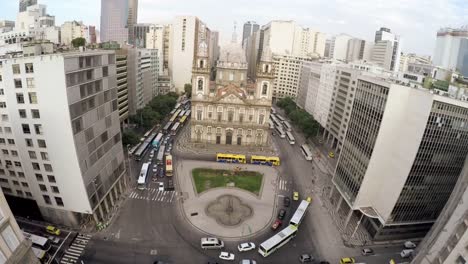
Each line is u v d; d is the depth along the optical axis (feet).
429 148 234.17
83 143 236.84
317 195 350.43
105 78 263.70
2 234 150.92
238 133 486.79
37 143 232.32
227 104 471.62
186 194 333.83
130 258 237.66
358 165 281.54
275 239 257.14
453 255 170.91
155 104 579.07
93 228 264.72
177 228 277.23
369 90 270.87
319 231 286.25
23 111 225.15
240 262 237.45
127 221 280.10
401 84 265.34
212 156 442.91
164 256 242.58
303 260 246.06
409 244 271.90
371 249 265.13
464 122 233.55
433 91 253.85
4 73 218.18
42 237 237.86
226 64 515.91
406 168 241.96
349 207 298.35
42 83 212.02
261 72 458.09
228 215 302.45
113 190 300.20
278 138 538.47
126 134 412.98
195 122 481.05
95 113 252.01
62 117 218.18
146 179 356.38
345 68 472.85
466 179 207.41
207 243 253.03
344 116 470.80
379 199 273.33
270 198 339.36
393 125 249.96
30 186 252.83
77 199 247.91
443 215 222.89
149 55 608.19
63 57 204.64
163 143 470.39
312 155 475.31
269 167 417.90
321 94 577.84
